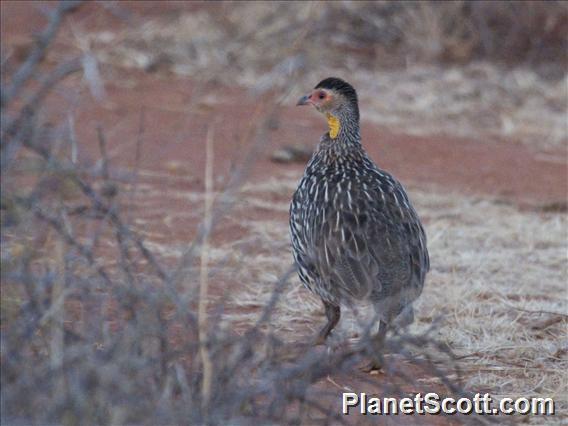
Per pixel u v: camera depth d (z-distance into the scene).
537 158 24.66
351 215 12.14
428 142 25.02
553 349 13.06
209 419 8.12
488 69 29.78
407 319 12.08
